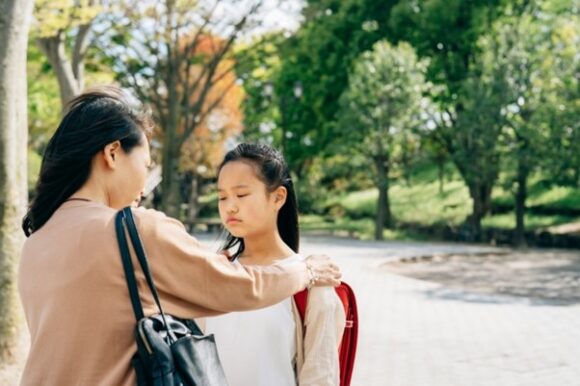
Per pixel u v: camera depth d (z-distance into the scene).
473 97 27.25
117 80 20.03
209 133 39.06
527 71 26.30
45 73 19.44
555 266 19.14
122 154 1.84
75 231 1.73
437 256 20.89
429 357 7.49
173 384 1.61
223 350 2.18
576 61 25.56
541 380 6.57
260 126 37.84
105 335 1.66
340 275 2.21
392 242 26.91
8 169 5.30
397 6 30.92
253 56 21.78
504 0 30.20
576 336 8.77
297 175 41.62
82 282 1.68
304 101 33.78
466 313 10.46
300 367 2.21
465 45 30.02
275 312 2.17
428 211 35.72
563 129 25.58
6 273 5.30
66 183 1.82
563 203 32.31
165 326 1.68
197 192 45.56
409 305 11.13
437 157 33.78
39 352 1.70
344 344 2.32
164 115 22.72
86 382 1.66
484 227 30.95
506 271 17.78
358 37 31.97
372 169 29.67
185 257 1.73
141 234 1.71
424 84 29.17
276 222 2.36
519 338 8.61
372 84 27.84
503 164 26.59
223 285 1.77
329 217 40.06
